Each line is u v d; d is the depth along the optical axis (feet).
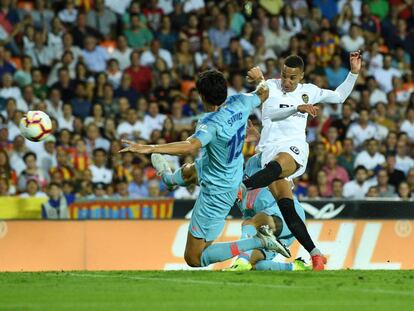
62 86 169.68
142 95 175.52
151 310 59.88
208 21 191.52
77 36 179.01
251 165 95.76
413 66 201.77
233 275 83.15
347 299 65.57
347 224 127.85
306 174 159.02
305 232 88.84
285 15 195.52
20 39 176.35
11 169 151.43
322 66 189.06
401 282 77.00
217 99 81.92
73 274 86.58
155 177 154.71
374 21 201.46
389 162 165.99
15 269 120.67
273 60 181.47
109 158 155.02
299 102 94.07
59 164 151.74
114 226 123.85
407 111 182.29
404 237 129.90
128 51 182.29
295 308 60.70
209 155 82.84
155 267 124.26
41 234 122.01
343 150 167.12
